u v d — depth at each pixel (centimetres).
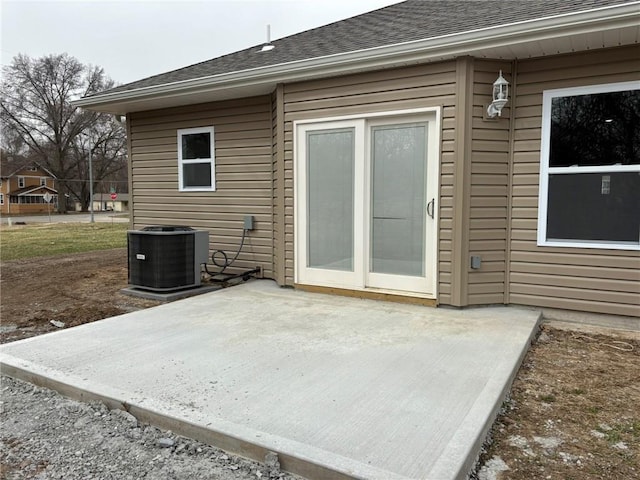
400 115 484
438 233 471
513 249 471
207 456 225
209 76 588
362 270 520
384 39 509
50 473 212
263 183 649
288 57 585
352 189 520
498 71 455
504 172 466
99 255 1082
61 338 387
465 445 212
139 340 380
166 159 743
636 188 420
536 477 203
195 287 595
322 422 238
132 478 207
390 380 292
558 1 484
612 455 220
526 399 283
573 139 441
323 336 385
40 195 5731
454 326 408
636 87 412
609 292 436
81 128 4238
